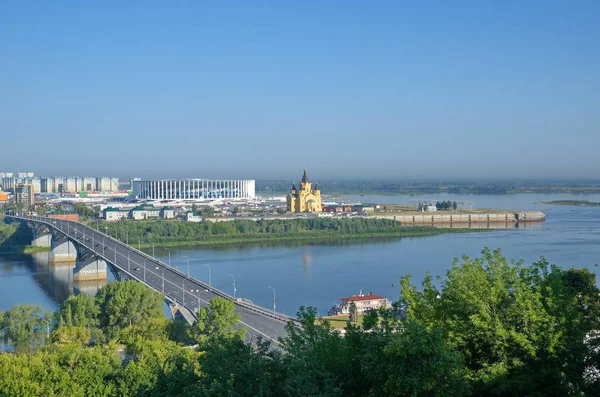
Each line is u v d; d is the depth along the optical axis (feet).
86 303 513.45
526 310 199.21
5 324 452.35
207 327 422.41
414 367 175.11
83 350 340.59
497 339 197.26
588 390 194.39
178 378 209.05
